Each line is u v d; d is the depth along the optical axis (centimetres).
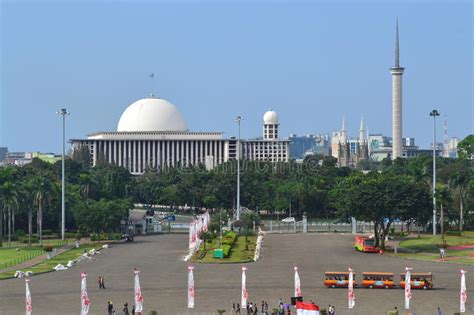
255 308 16850
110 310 16888
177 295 19462
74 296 19362
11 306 18112
